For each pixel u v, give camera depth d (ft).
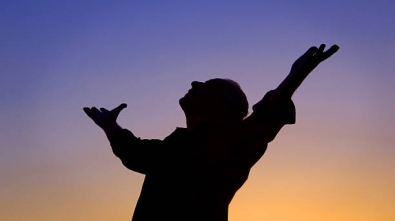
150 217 11.99
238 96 12.62
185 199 11.97
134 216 12.25
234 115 12.52
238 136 12.06
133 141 13.14
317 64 11.27
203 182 12.05
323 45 11.22
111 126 13.87
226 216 12.16
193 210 11.91
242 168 12.12
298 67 11.27
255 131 11.88
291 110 11.66
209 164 12.11
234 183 12.16
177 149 12.49
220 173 12.07
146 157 12.69
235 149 12.07
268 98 11.87
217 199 12.04
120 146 13.12
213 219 11.94
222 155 12.10
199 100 12.64
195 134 12.49
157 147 12.81
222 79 12.89
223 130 12.26
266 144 12.07
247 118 12.10
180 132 12.90
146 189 12.40
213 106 12.48
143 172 12.77
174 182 12.12
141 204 12.27
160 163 12.50
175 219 11.86
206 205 11.96
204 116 12.56
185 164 12.23
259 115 11.82
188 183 12.06
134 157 12.80
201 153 12.21
